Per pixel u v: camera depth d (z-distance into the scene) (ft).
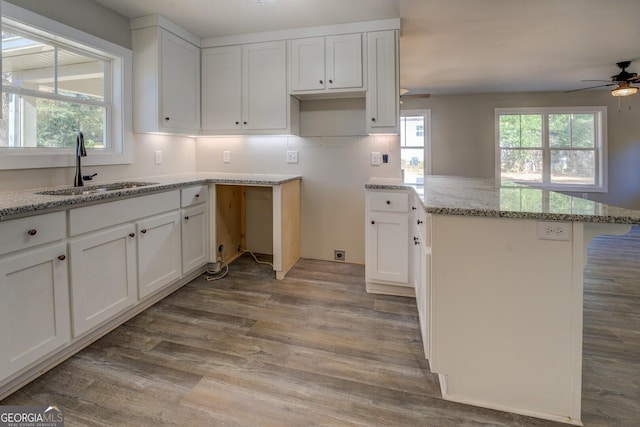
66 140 8.18
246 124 10.91
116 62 9.20
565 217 4.30
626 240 15.19
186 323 7.37
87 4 8.23
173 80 9.94
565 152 19.63
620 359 6.10
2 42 6.79
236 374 5.66
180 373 5.67
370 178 10.96
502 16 9.52
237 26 10.10
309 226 11.78
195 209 9.50
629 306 8.28
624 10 9.20
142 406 4.90
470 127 19.88
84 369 5.72
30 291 5.18
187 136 11.89
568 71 15.15
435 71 15.07
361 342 6.69
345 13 9.27
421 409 4.89
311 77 10.27
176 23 9.90
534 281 4.58
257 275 10.35
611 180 19.17
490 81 16.83
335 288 9.39
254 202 12.33
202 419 4.67
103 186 8.34
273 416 4.75
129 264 7.18
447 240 4.80
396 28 9.59
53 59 7.80
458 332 4.89
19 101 7.19
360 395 5.19
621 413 4.79
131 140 9.61
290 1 8.56
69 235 5.79
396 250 8.71
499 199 5.57
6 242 4.82
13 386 5.16
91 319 6.28
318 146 11.44
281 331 7.09
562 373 4.63
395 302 8.52
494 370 4.84
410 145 20.66
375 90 9.82
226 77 10.98
